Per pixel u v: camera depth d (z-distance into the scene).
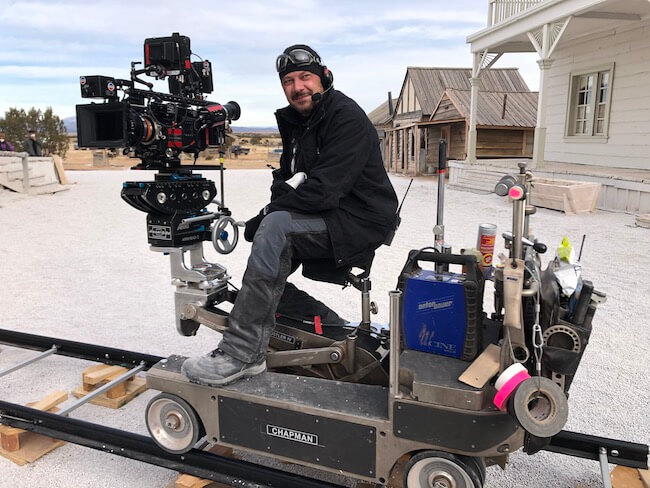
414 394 2.13
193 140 2.95
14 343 4.20
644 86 12.10
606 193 10.77
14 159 13.81
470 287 2.20
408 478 2.24
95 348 3.89
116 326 4.78
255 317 2.50
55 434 2.89
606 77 13.38
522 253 2.24
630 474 2.60
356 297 5.58
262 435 2.43
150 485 2.67
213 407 2.51
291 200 2.52
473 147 15.63
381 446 2.22
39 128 37.72
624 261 6.77
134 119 2.60
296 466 2.81
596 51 13.53
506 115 19.67
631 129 12.55
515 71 24.91
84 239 8.65
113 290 5.87
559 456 2.94
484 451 2.10
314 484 2.39
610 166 13.23
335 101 2.63
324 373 2.80
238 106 3.24
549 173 12.09
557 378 2.16
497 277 2.21
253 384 2.50
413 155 21.58
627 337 4.43
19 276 6.42
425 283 2.31
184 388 2.56
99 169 27.44
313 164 2.70
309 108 2.70
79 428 2.86
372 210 2.61
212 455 2.63
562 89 14.91
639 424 3.16
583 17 11.59
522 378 1.99
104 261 7.17
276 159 35.22
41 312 5.14
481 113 19.62
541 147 12.61
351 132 2.56
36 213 11.38
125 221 10.39
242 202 12.84
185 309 2.94
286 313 3.04
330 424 2.29
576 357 2.08
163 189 2.80
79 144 2.70
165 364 2.74
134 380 3.71
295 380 2.54
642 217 8.91
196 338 4.52
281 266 2.48
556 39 11.87
